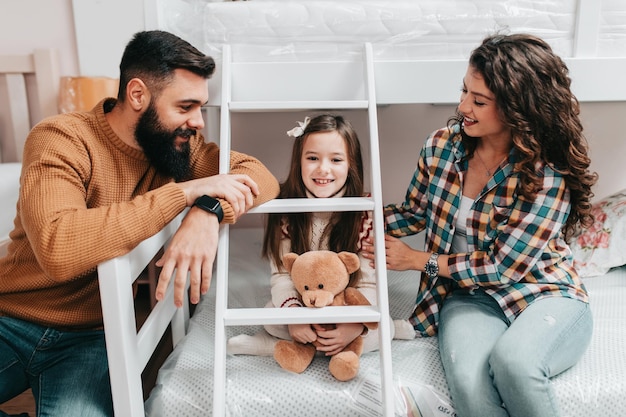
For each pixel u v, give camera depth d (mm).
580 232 1840
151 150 1196
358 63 1336
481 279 1315
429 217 1438
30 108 2164
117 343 970
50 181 1027
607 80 1345
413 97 1353
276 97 1361
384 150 2312
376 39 1402
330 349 1217
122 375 988
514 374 1074
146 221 986
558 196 1263
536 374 1074
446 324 1308
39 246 942
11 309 1165
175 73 1126
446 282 1453
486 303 1364
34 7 2041
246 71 1346
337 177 1339
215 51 1407
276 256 1414
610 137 2244
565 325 1204
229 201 1107
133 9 1956
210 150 1417
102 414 1073
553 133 1216
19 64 2053
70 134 1124
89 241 930
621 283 1711
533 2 1375
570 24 1379
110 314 958
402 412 1150
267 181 1283
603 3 1354
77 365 1145
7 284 1167
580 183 1275
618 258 1770
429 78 1338
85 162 1126
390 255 1366
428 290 1426
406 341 1388
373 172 1241
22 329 1156
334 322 1157
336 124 1357
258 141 2309
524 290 1313
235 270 1889
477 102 1220
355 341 1259
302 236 1411
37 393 1146
